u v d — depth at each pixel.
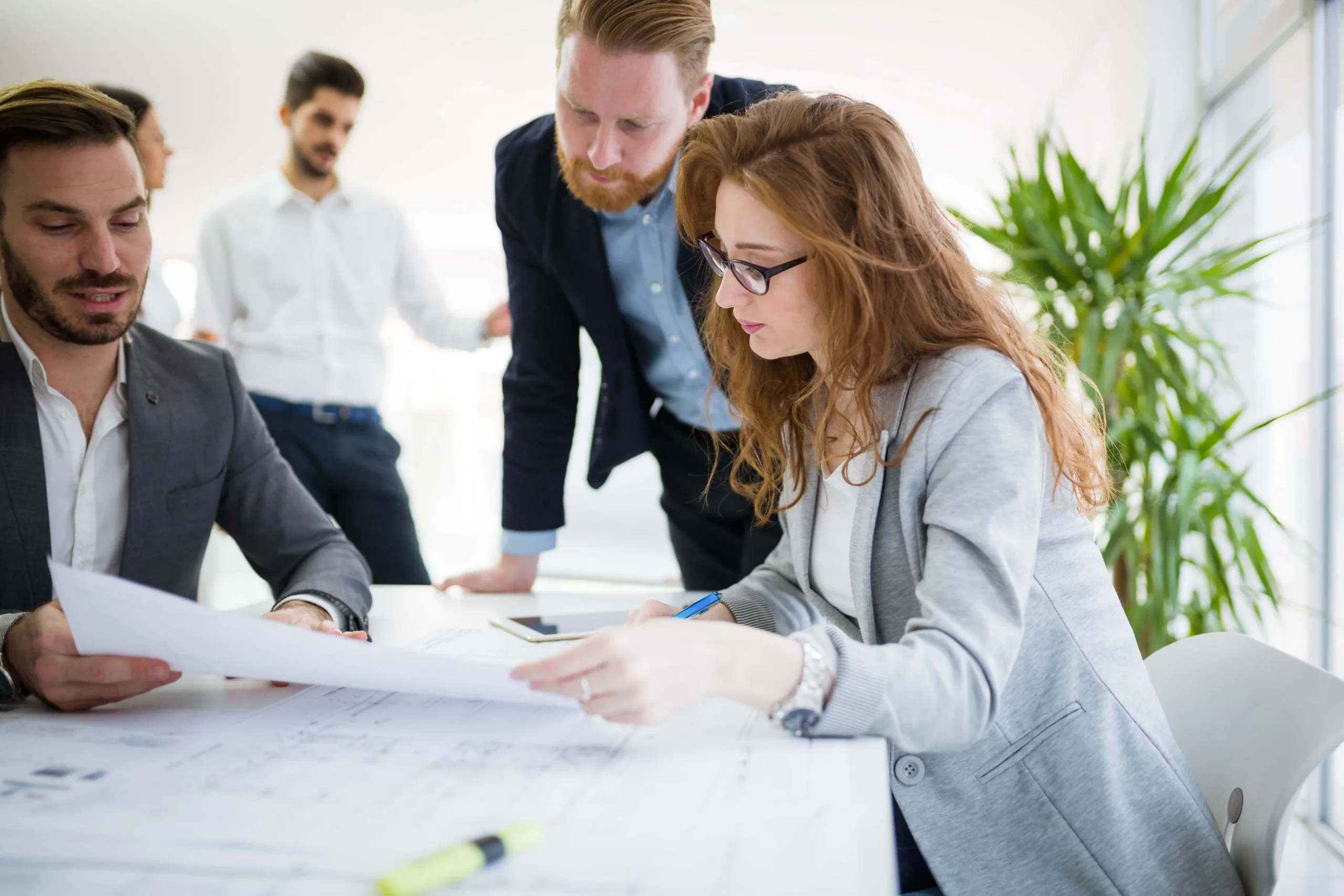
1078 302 2.17
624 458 1.65
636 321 1.59
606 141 1.33
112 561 1.16
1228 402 2.74
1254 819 0.81
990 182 6.01
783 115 0.82
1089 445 0.88
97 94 1.03
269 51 4.36
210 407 1.20
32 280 1.01
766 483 1.06
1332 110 2.18
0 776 0.59
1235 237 2.77
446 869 0.45
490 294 7.94
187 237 6.92
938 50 4.25
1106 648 0.84
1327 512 2.17
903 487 0.79
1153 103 3.14
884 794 0.56
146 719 0.71
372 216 2.87
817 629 0.67
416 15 3.99
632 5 1.26
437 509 7.02
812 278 0.81
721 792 0.56
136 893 0.44
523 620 1.10
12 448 1.05
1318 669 0.82
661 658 0.59
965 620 0.68
